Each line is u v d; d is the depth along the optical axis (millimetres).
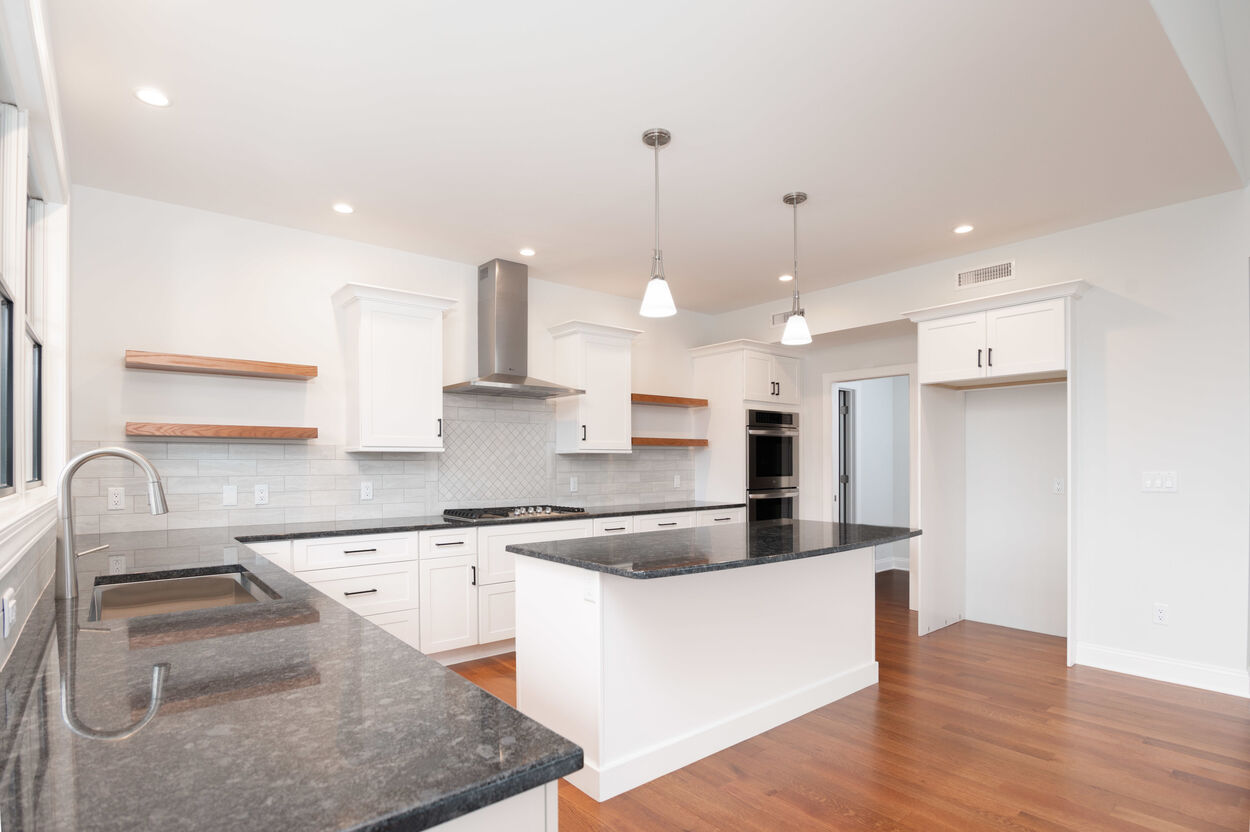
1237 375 3385
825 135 2834
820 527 3438
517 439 4812
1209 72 2705
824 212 3717
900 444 7113
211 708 940
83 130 2742
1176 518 3539
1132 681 3525
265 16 2041
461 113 2639
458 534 3805
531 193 3424
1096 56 2273
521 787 752
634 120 2703
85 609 1588
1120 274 3779
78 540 3021
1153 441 3631
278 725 881
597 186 3344
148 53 2225
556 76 2387
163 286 3475
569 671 2514
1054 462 4473
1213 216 3477
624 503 5461
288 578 2023
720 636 2775
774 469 5816
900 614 5070
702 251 4402
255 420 3695
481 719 906
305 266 3941
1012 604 4652
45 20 1674
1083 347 3896
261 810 657
